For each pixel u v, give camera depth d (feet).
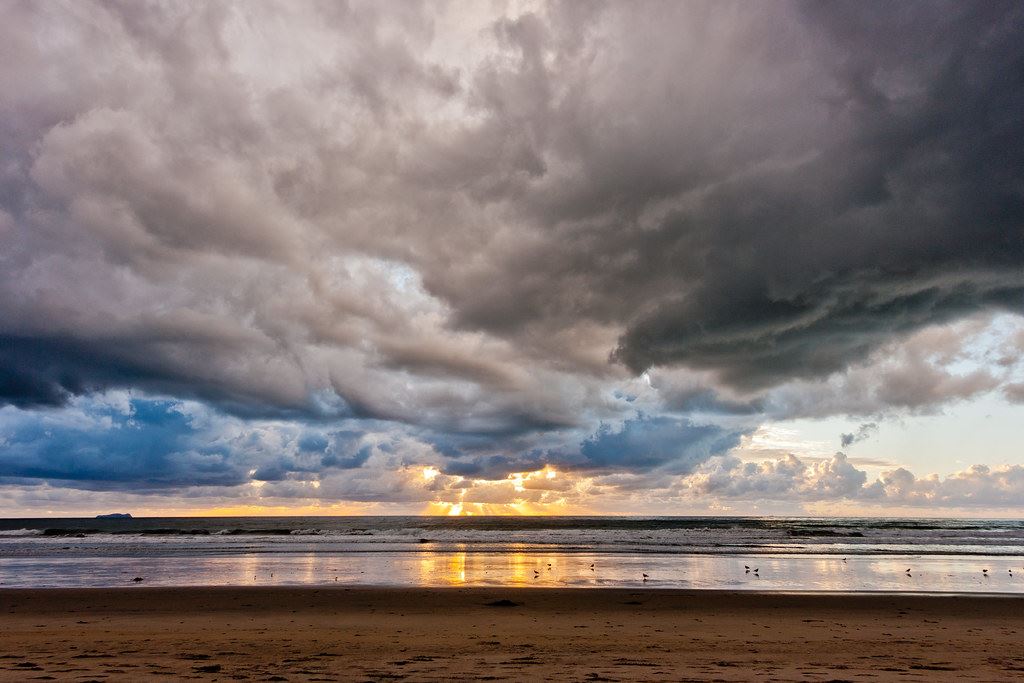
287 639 44.19
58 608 63.77
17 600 69.00
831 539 203.82
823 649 40.96
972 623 55.01
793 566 113.50
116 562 118.73
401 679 30.30
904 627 52.29
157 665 34.12
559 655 38.09
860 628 51.49
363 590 76.28
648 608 63.93
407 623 53.16
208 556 133.18
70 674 31.35
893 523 402.52
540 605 65.72
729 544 176.96
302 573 99.81
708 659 36.86
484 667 33.76
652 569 107.76
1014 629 51.57
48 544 172.86
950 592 78.28
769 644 42.93
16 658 36.55
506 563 118.21
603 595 72.64
